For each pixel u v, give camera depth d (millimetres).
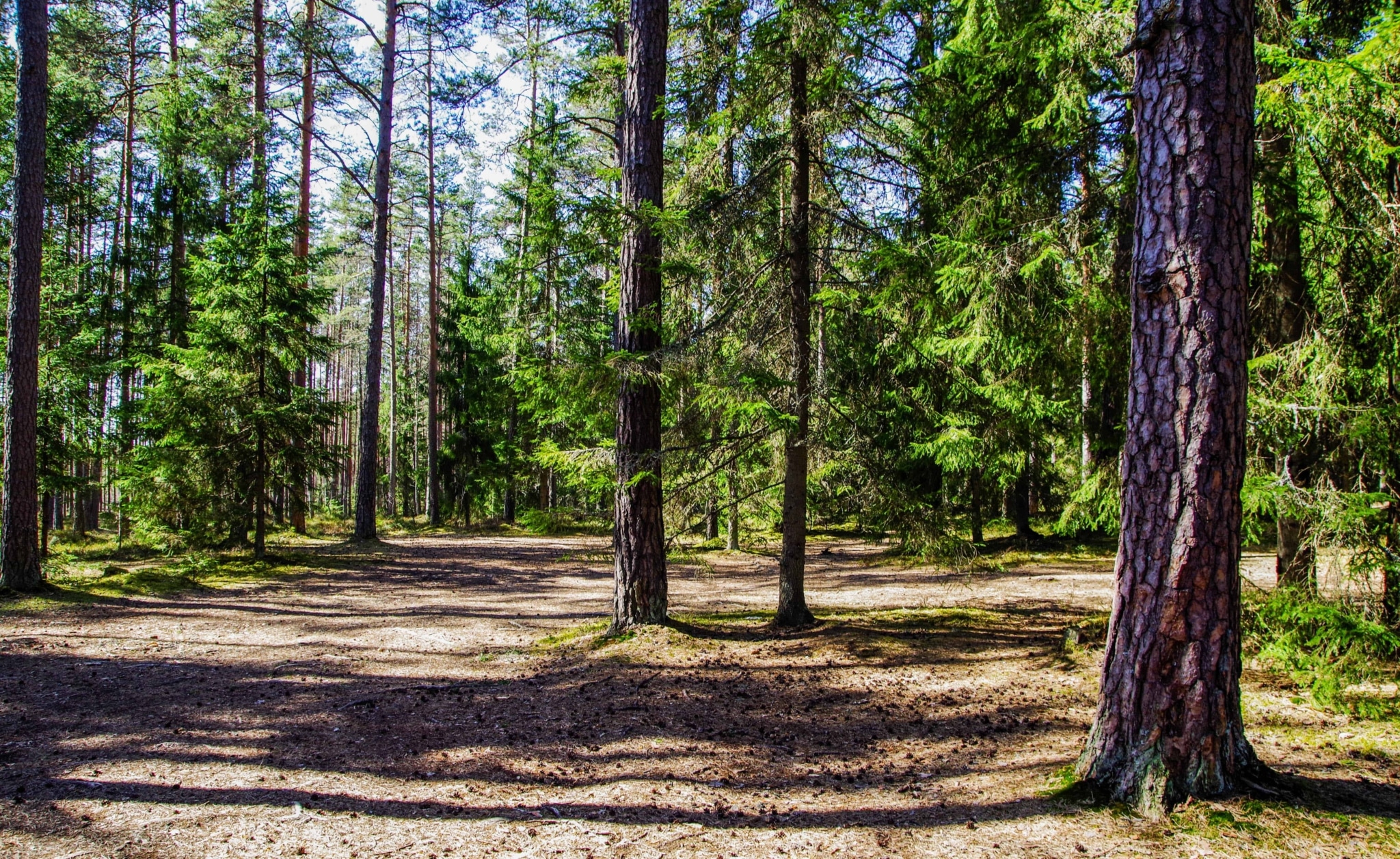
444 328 28312
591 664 7320
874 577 13711
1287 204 5516
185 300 18953
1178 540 3594
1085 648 7180
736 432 8242
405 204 32719
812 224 8328
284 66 21703
